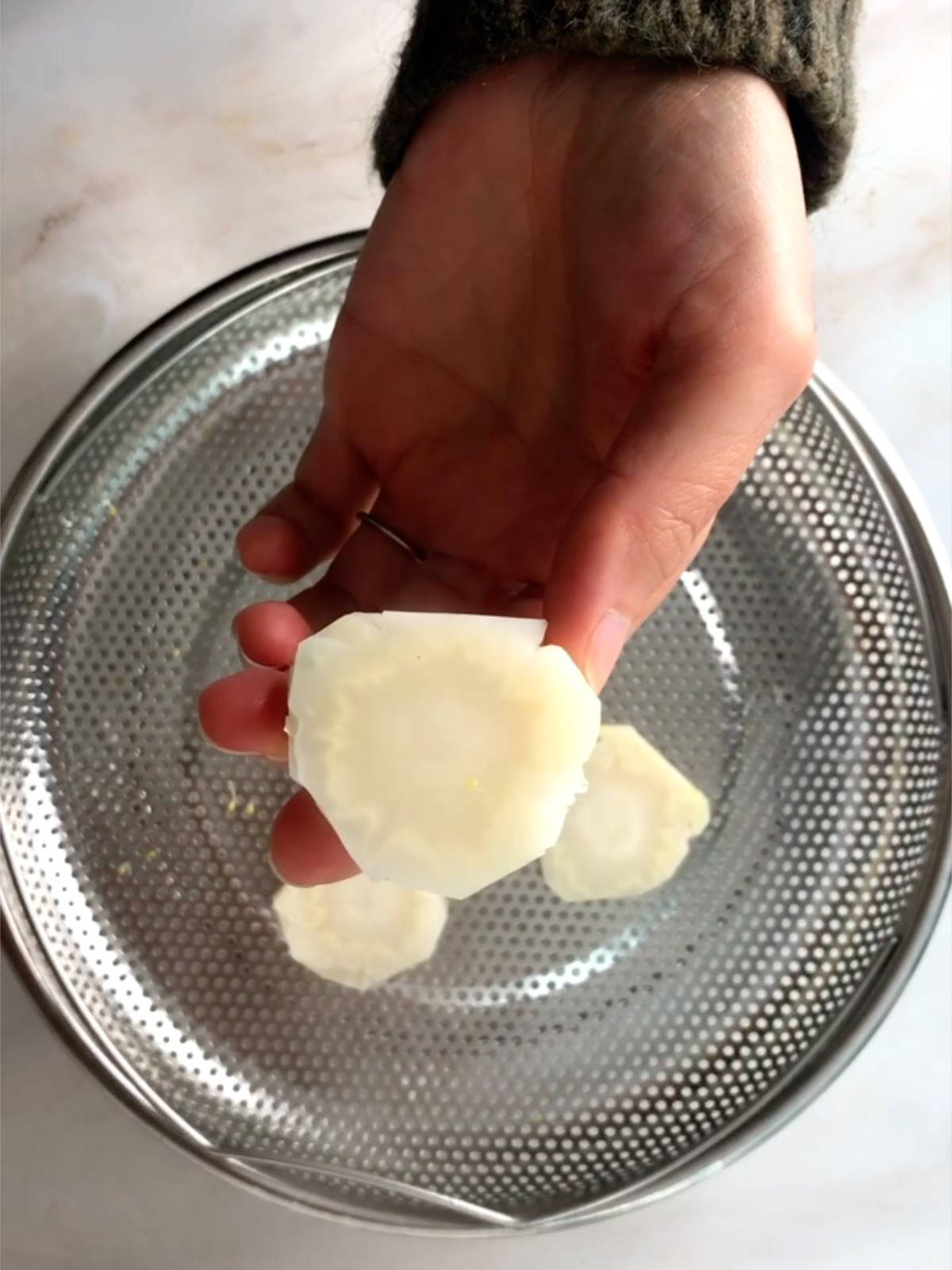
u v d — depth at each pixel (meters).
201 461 0.29
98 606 0.28
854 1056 0.26
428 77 0.21
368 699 0.18
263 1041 0.27
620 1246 0.29
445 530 0.26
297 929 0.28
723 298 0.19
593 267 0.21
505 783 0.18
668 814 0.28
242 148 0.30
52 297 0.30
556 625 0.19
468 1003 0.28
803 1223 0.29
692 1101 0.27
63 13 0.31
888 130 0.32
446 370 0.24
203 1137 0.25
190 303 0.26
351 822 0.18
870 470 0.28
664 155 0.19
